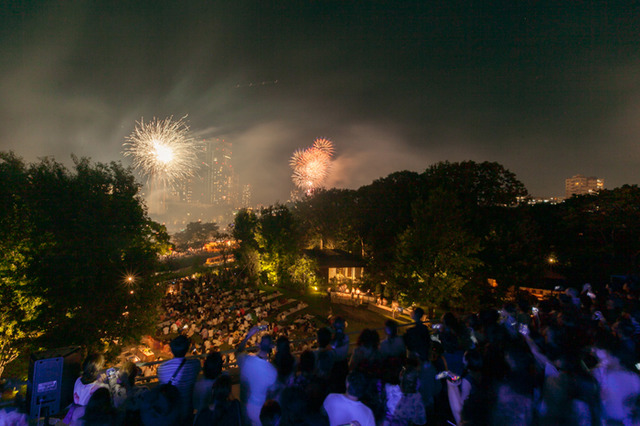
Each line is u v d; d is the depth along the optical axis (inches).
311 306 1400.1
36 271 593.6
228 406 150.3
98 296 655.1
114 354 683.4
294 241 1768.0
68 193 650.8
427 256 991.0
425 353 205.0
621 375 173.3
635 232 1228.5
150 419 154.1
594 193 1396.4
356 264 1736.0
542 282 1179.3
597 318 300.8
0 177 594.2
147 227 780.0
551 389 175.2
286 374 180.2
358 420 151.9
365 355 205.2
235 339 948.6
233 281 1833.2
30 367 198.4
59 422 186.2
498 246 1120.2
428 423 192.4
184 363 181.0
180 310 1294.3
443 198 1019.9
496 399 168.2
